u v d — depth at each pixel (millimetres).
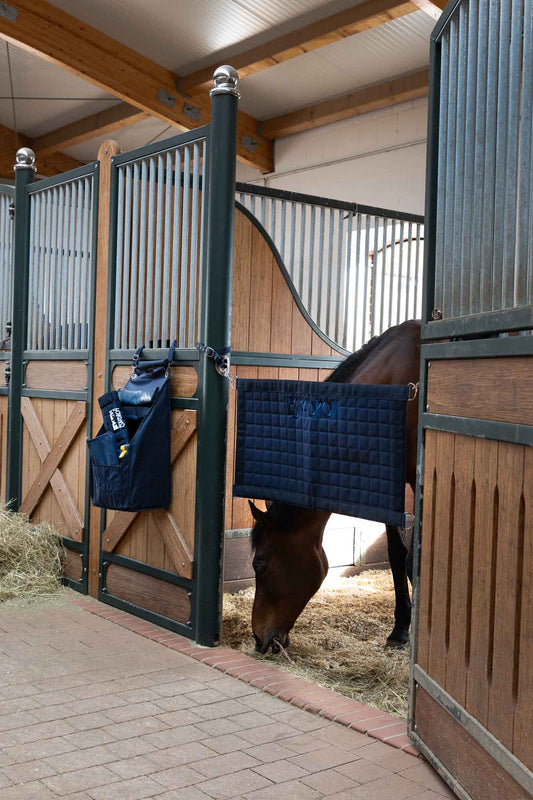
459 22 2027
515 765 1585
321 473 2760
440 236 2148
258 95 8500
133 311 3547
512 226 1727
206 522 3061
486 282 1850
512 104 1716
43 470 4160
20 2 7293
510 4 1760
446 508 2025
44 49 7480
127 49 8070
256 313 4141
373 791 1904
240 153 8930
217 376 3076
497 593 1715
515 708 1613
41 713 2324
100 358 3734
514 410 1662
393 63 7375
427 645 2117
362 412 2631
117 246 3658
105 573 3654
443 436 2062
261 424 2996
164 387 3201
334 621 3566
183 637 3133
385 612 3752
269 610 2943
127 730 2223
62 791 1852
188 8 7203
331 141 8516
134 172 3543
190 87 8383
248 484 3029
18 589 3725
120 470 3125
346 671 2855
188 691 2553
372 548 4648
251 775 1968
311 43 6992
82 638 3105
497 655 1701
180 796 1849
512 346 1662
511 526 1666
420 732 2133
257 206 4316
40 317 4324
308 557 2926
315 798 1859
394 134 7824
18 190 4461
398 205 7766
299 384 2844
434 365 2141
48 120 10367
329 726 2307
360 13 6523
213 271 3055
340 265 4461
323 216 4367
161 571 3271
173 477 3244
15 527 3982
